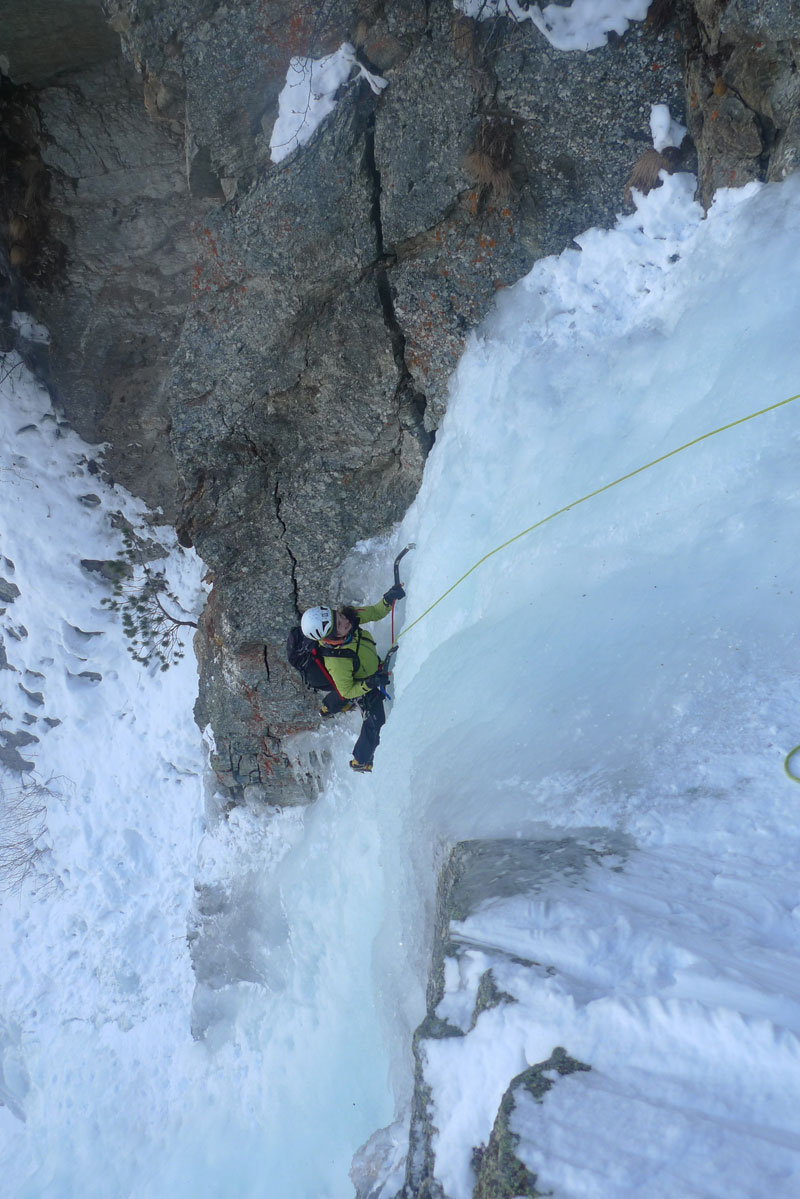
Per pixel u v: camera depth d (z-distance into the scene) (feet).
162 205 25.27
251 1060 26.76
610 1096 7.50
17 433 28.22
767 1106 7.02
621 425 17.17
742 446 14.49
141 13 19.65
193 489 23.67
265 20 18.97
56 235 25.85
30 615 30.48
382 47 18.42
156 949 29.81
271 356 21.49
